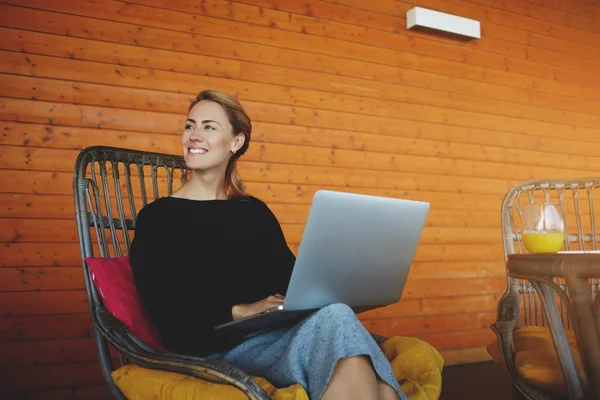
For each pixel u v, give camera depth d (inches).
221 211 65.1
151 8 115.1
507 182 152.9
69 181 106.0
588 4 172.2
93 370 104.9
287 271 67.9
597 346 39.8
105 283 57.1
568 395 48.9
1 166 101.4
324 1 133.0
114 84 110.7
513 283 71.0
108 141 109.3
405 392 49.7
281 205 123.4
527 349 62.9
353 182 131.8
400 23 142.3
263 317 47.8
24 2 105.3
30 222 102.6
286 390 43.5
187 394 42.9
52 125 105.5
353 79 134.5
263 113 123.6
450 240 142.9
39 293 102.2
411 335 134.3
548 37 164.2
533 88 160.1
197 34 118.7
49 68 106.1
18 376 99.4
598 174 167.9
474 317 143.4
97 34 110.3
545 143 160.2
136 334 56.0
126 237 67.1
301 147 126.7
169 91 115.1
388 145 137.1
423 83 143.6
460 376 127.0
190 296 55.4
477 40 152.6
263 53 124.9
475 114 150.2
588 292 39.9
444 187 143.6
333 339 44.3
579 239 81.6
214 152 66.2
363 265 48.3
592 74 170.7
